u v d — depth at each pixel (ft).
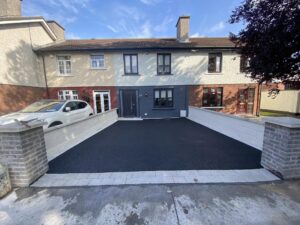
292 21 16.33
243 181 10.06
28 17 36.09
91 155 15.20
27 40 37.04
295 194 8.71
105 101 43.06
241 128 19.17
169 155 14.87
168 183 9.97
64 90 42.29
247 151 15.69
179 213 7.48
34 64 39.24
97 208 7.89
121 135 23.61
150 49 41.27
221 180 10.23
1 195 8.73
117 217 7.30
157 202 8.25
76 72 42.01
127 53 41.88
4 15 37.29
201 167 12.19
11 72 32.65
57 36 48.01
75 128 19.42
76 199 8.57
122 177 10.85
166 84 42.93
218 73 43.06
